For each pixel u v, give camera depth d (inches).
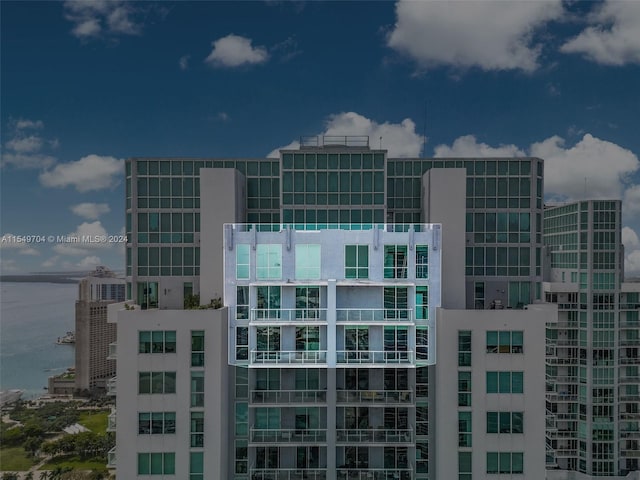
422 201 1401.3
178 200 1427.2
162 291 1411.2
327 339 1193.4
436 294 1211.9
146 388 1131.9
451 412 1138.0
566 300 2310.5
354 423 1248.8
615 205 2251.5
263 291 1237.1
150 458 1125.1
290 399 1235.2
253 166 1432.1
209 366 1133.7
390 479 1200.2
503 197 1421.0
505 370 1136.8
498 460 1132.5
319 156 1363.2
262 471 1206.9
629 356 2269.9
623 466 2253.9
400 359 1205.7
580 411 2277.3
